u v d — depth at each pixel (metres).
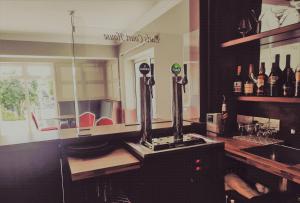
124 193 1.54
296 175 1.12
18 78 5.56
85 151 1.34
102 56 3.18
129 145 1.47
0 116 5.52
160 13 2.95
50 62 5.54
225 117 2.01
